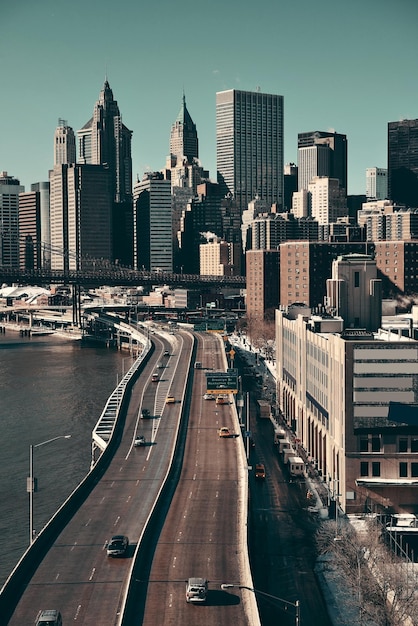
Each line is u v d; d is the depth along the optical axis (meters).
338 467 163.25
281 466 190.12
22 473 191.88
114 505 144.12
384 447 156.62
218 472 166.62
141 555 118.12
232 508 141.75
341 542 133.88
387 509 156.25
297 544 141.88
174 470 168.25
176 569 114.25
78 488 149.75
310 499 165.88
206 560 117.44
